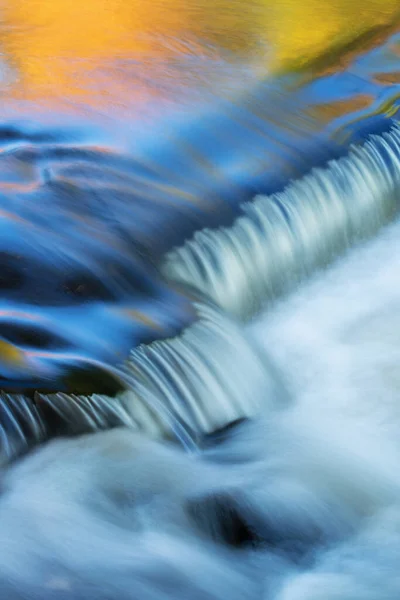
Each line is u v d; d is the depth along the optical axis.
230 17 20.72
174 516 8.70
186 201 12.55
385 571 8.53
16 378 8.77
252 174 13.53
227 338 10.62
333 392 10.98
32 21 20.92
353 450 10.02
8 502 8.43
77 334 9.65
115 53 18.50
